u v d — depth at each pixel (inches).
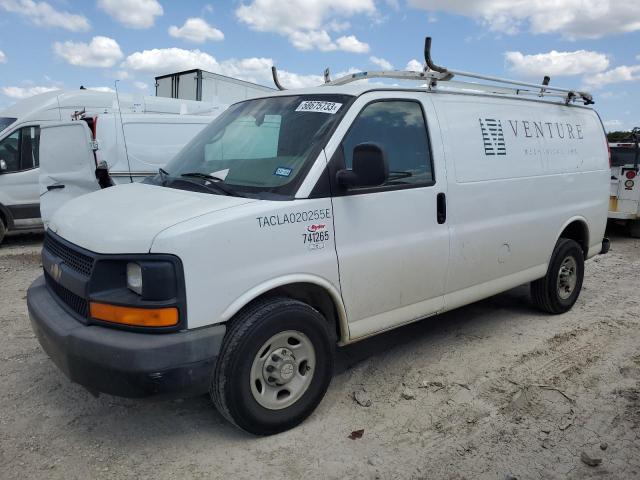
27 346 187.6
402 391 158.7
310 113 151.6
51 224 151.1
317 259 136.5
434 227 164.4
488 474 122.4
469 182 174.1
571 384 165.2
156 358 113.6
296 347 135.5
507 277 196.1
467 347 192.1
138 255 115.8
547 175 207.0
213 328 121.0
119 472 120.9
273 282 128.6
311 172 137.1
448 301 174.4
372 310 152.3
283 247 130.4
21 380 162.4
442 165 166.9
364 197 146.1
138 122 334.3
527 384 164.2
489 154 183.0
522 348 191.8
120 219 126.6
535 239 203.5
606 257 358.6
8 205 375.2
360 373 169.9
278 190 135.2
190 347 116.6
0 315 220.4
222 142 163.6
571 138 224.5
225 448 130.2
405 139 159.6
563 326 215.6
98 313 119.4
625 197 422.0
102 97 417.7
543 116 212.5
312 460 126.1
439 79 172.9
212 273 119.6
